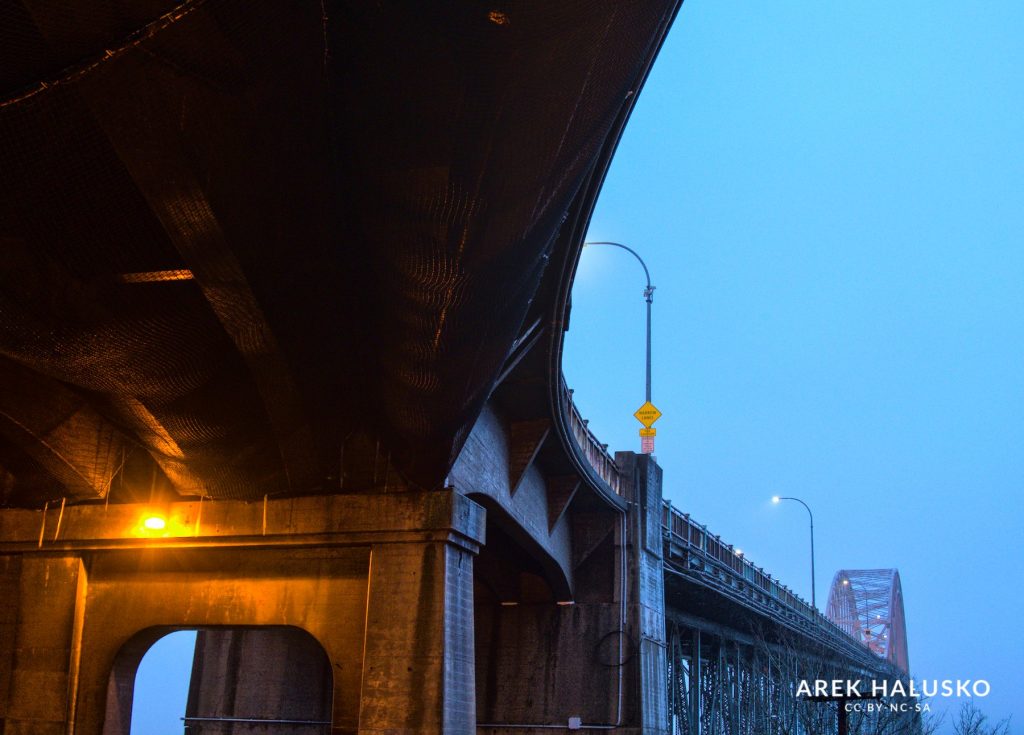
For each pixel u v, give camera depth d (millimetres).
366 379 19875
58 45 11234
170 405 18938
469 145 13320
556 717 41969
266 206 14367
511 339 18719
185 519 23438
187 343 17359
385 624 21531
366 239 15570
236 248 14562
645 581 44750
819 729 50688
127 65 11609
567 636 43062
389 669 21203
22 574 24344
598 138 14258
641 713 41500
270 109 12844
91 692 23453
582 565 44562
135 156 12703
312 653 42312
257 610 22812
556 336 26812
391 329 17500
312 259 15938
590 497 41719
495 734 42219
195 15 11188
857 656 100188
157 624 23422
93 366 17297
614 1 11477
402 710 20859
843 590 161875
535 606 43812
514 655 43188
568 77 12406
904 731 55156
